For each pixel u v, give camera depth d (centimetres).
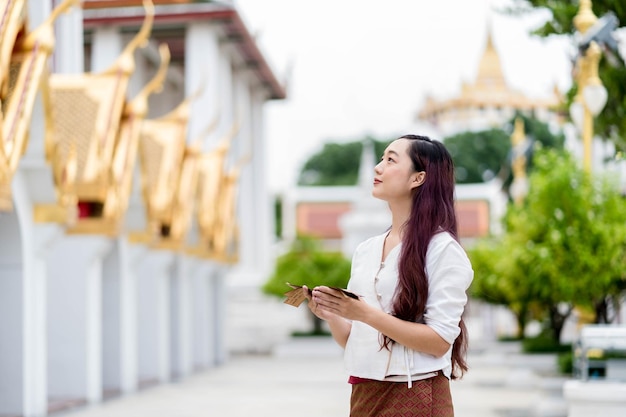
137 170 1884
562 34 1673
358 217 4200
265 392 1986
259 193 4469
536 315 2544
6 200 1197
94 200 1667
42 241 1413
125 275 1934
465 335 438
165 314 2259
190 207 2316
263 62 4053
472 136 7488
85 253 1689
